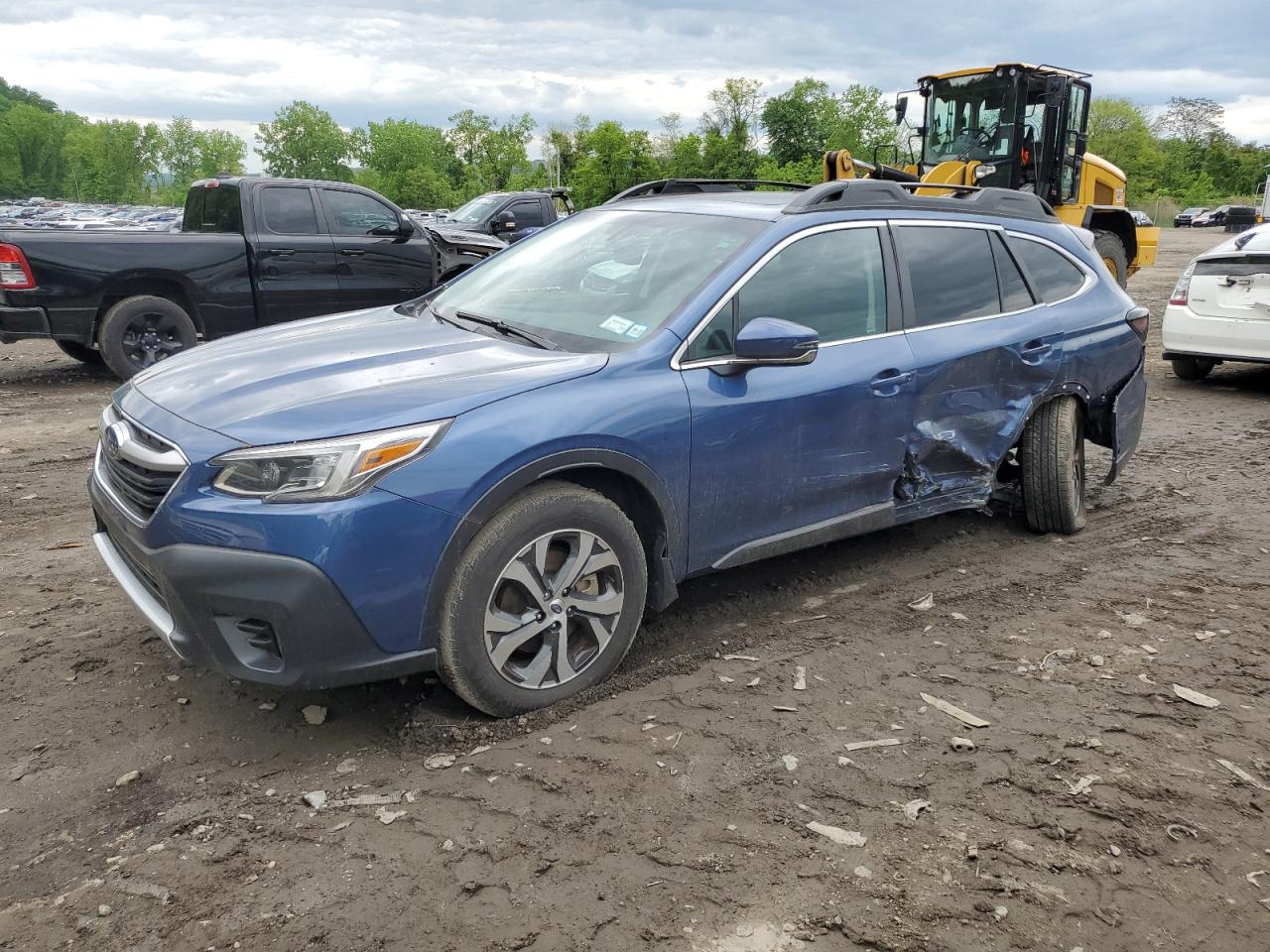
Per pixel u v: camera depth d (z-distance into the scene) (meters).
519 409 3.16
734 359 3.69
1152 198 90.44
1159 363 11.27
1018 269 4.91
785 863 2.60
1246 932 2.41
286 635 2.85
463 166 104.75
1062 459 5.07
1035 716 3.40
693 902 2.45
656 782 2.95
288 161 124.75
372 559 2.88
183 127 130.25
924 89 13.72
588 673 3.44
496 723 3.25
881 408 4.16
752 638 3.97
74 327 8.80
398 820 2.76
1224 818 2.85
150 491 2.99
